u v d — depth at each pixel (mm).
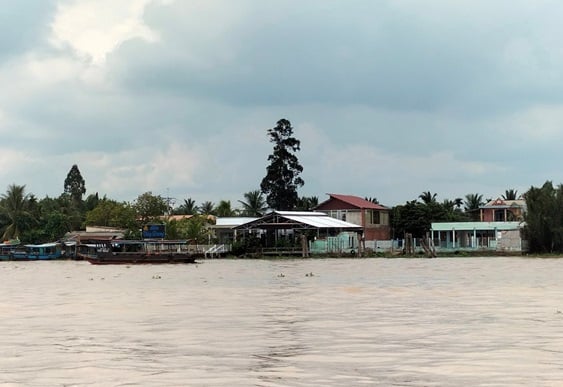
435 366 18594
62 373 18359
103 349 22219
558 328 25719
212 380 17172
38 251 135375
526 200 113125
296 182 140375
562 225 109000
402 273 66625
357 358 20016
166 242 110438
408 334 24734
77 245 132750
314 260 105562
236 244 117938
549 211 109500
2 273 83625
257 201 161375
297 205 144750
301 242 116812
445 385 16266
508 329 25594
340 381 16875
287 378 17312
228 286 52594
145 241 111250
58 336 25484
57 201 171375
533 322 27547
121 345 22984
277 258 113812
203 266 92188
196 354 21031
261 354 20922
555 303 35469
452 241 126625
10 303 40344
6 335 25922
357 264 89438
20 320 31016
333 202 132125
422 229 135625
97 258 104938
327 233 120250
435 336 24125
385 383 16594
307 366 18891
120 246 114875
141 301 40281
